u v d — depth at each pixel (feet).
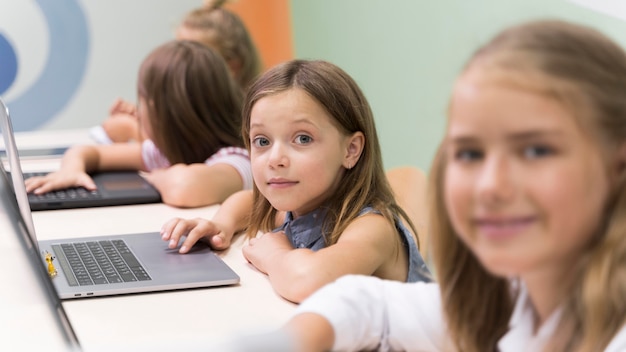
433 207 2.34
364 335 2.67
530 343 2.31
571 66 2.00
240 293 3.59
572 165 1.98
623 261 2.03
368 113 4.00
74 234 4.73
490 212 2.03
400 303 2.72
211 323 3.19
